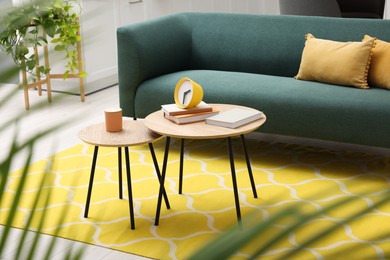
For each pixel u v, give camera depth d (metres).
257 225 0.26
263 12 7.72
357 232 2.72
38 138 0.35
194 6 6.90
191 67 4.57
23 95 5.25
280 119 3.66
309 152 3.95
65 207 0.42
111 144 2.82
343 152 3.93
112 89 5.73
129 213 3.04
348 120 3.48
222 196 3.24
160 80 4.07
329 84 3.84
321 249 2.54
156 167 3.03
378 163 3.71
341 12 5.39
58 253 2.55
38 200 0.40
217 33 4.48
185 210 3.07
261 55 4.32
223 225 2.88
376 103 3.44
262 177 3.51
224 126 2.97
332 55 3.82
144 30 4.12
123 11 5.85
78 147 4.09
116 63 5.89
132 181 3.48
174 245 2.67
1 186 0.36
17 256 0.40
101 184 3.43
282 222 0.27
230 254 0.25
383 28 4.00
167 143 2.92
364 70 3.72
